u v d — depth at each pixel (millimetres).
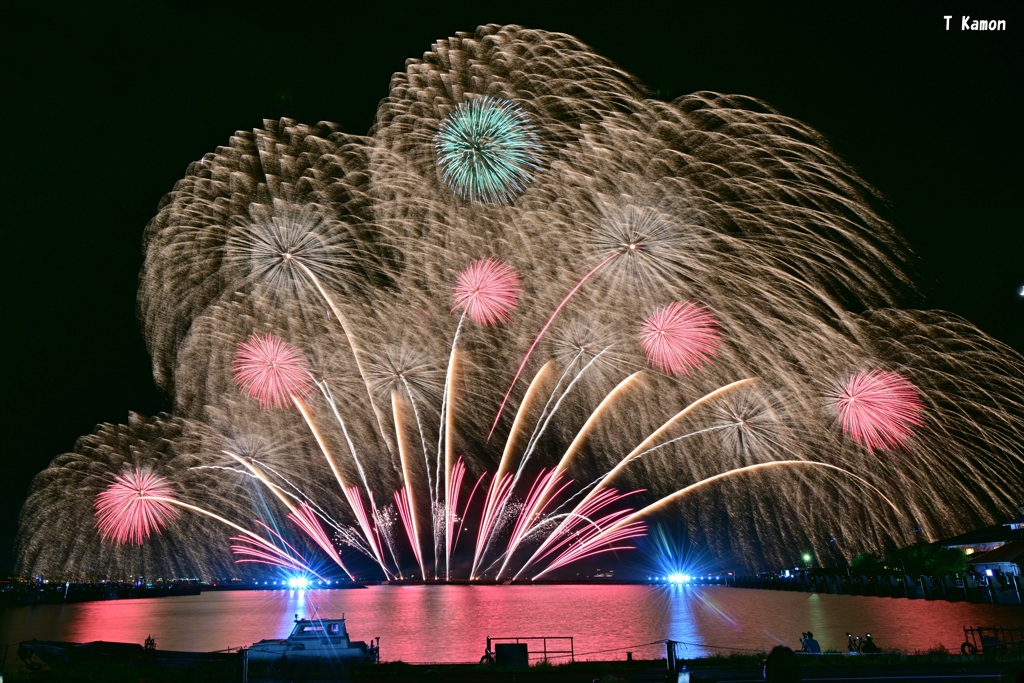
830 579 91375
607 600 99938
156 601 122125
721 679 22109
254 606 100875
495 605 92688
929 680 21281
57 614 86812
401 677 24766
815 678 21984
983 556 60875
